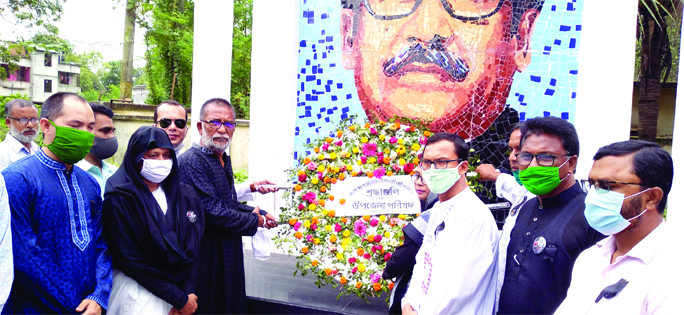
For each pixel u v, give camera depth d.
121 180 2.30
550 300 1.75
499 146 3.88
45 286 1.94
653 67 7.54
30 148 3.64
